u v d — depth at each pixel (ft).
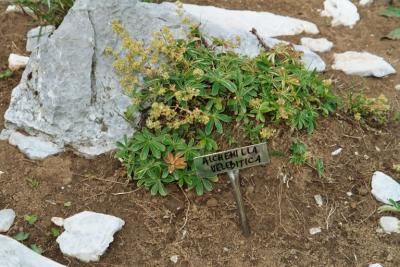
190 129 3.19
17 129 3.43
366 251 3.00
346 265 2.93
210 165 2.87
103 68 3.35
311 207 3.14
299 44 4.24
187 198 3.11
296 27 4.38
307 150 3.29
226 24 4.21
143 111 3.27
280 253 2.95
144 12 3.53
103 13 3.43
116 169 3.23
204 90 3.18
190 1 4.59
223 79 3.16
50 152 3.31
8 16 4.29
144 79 3.26
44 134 3.34
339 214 3.13
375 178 3.27
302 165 3.25
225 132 3.20
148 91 3.23
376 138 3.51
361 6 4.72
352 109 3.56
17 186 3.18
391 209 3.12
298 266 2.91
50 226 3.03
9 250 2.76
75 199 3.13
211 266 2.89
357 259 2.96
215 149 3.12
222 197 3.13
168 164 3.02
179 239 2.98
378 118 3.60
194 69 3.22
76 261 2.89
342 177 3.28
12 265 2.67
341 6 4.58
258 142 3.17
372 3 4.75
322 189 3.21
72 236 2.94
